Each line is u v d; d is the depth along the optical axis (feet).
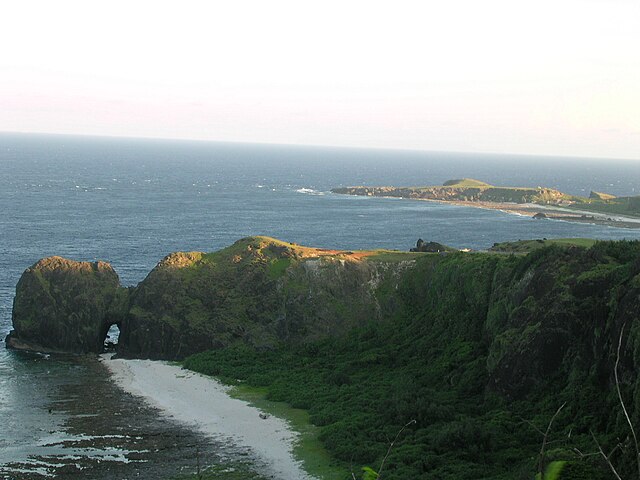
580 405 200.13
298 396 257.34
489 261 292.40
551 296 234.79
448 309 294.46
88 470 192.44
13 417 236.02
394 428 213.87
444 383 253.85
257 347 314.35
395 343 297.53
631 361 185.78
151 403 254.88
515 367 226.99
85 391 268.21
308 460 200.75
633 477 143.64
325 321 317.63
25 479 185.16
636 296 196.85
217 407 250.78
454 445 193.77
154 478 187.93
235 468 195.11
